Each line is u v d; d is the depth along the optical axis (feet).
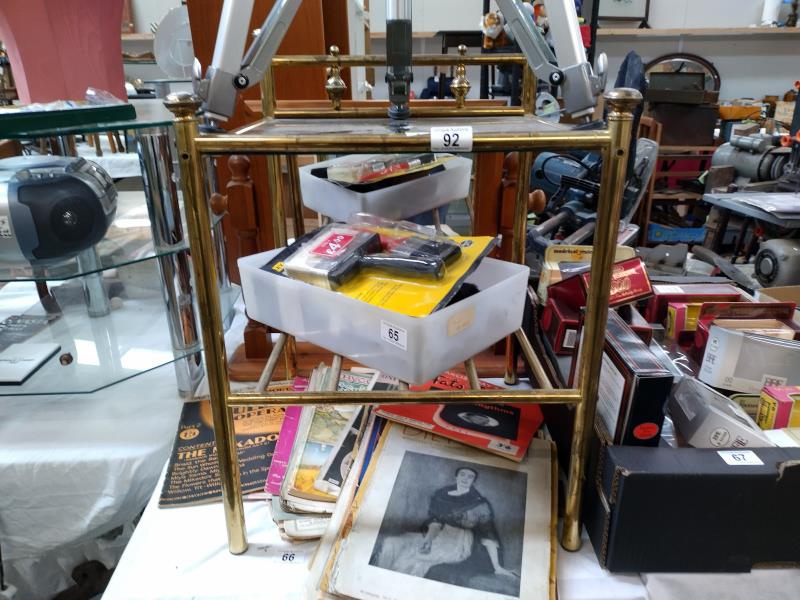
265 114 2.49
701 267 6.19
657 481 1.67
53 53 2.41
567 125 1.77
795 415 2.05
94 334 3.16
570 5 1.52
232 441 1.79
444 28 10.02
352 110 2.50
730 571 1.82
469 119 2.20
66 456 2.55
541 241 4.29
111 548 2.92
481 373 2.90
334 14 4.21
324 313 1.83
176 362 2.87
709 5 10.28
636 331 2.42
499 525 1.91
